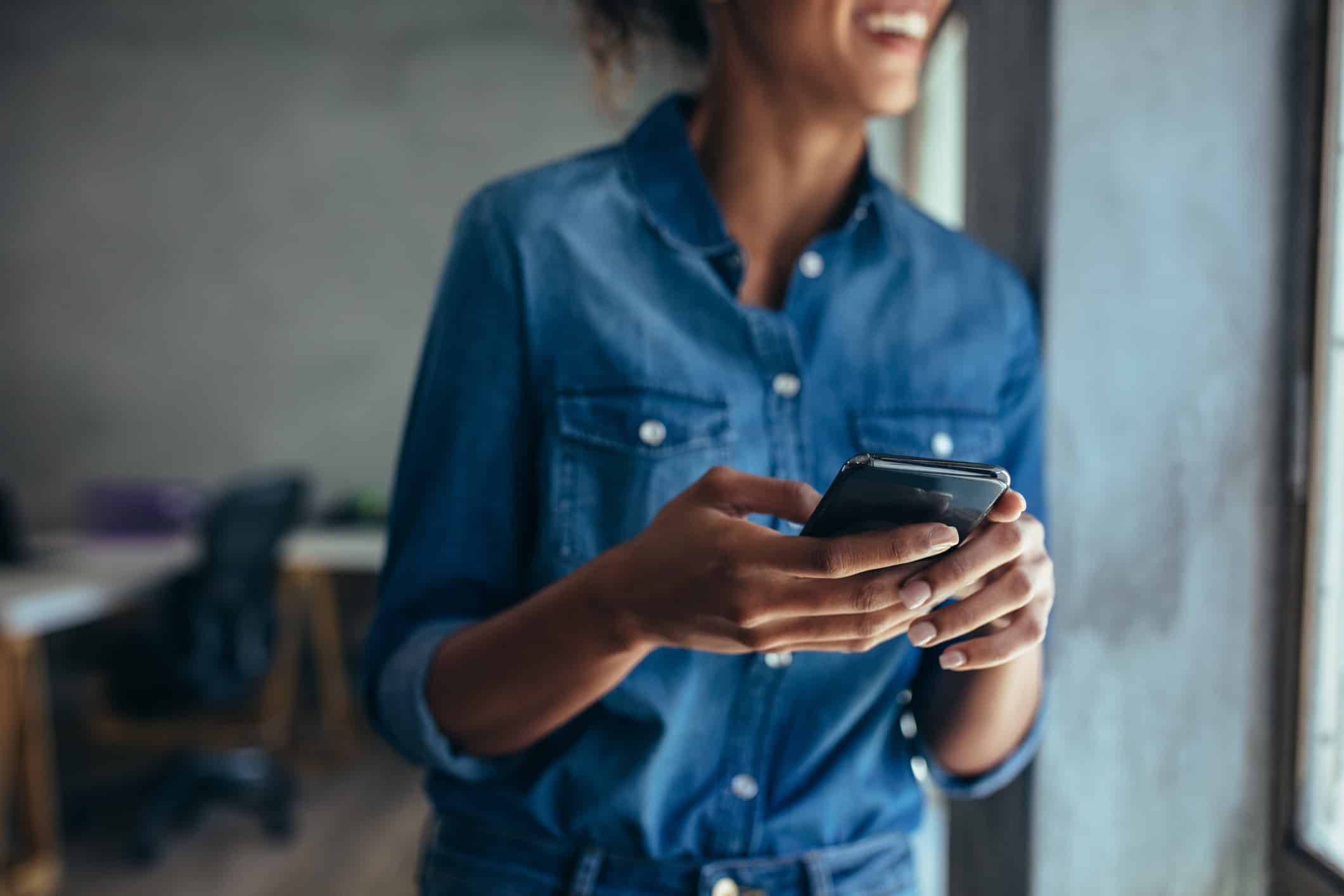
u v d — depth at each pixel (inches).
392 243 180.2
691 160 28.9
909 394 29.3
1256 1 36.1
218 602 109.5
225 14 179.0
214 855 112.6
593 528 27.5
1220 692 37.3
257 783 119.0
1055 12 35.7
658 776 27.4
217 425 182.7
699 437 27.2
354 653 169.5
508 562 28.6
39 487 184.4
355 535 155.5
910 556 17.5
